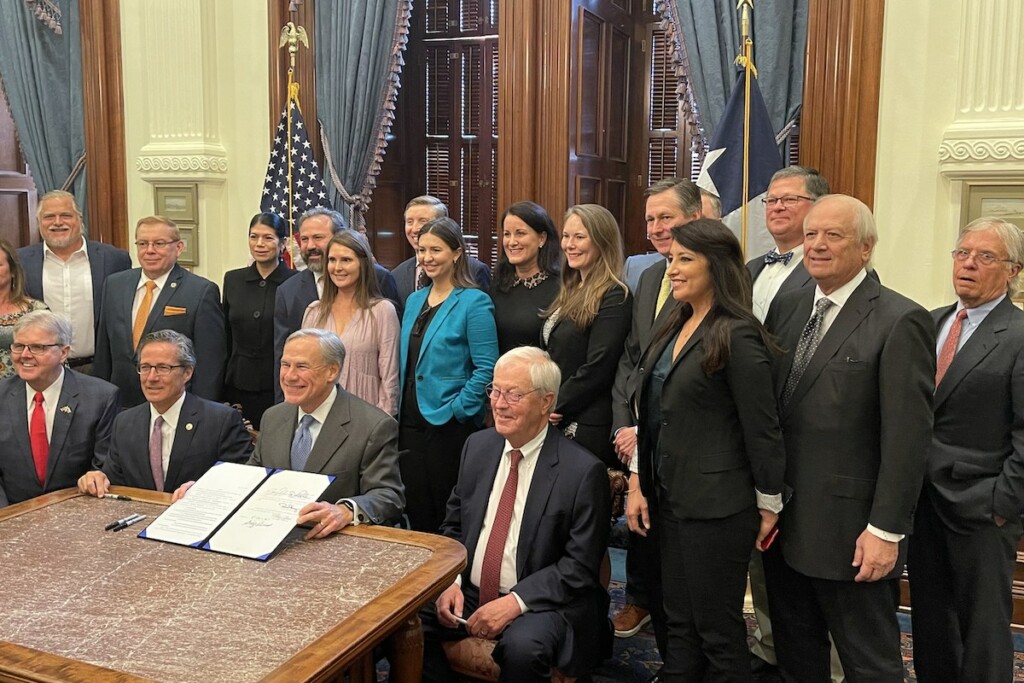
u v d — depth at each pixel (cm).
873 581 227
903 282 385
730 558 238
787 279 267
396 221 581
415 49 577
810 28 388
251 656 174
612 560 405
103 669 168
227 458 302
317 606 197
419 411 332
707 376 233
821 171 393
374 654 229
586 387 307
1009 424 250
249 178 525
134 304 389
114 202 543
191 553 228
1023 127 347
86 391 319
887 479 218
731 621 240
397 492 270
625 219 543
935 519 258
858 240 225
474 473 271
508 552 260
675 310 254
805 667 248
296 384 269
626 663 309
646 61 535
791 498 235
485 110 562
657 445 250
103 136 538
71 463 312
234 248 533
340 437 273
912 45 374
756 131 380
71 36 543
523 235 328
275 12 502
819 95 390
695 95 412
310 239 372
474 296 332
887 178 384
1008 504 244
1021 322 252
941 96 371
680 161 533
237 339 413
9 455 311
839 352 228
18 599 200
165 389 292
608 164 511
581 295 312
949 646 261
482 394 327
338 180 498
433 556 228
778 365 240
